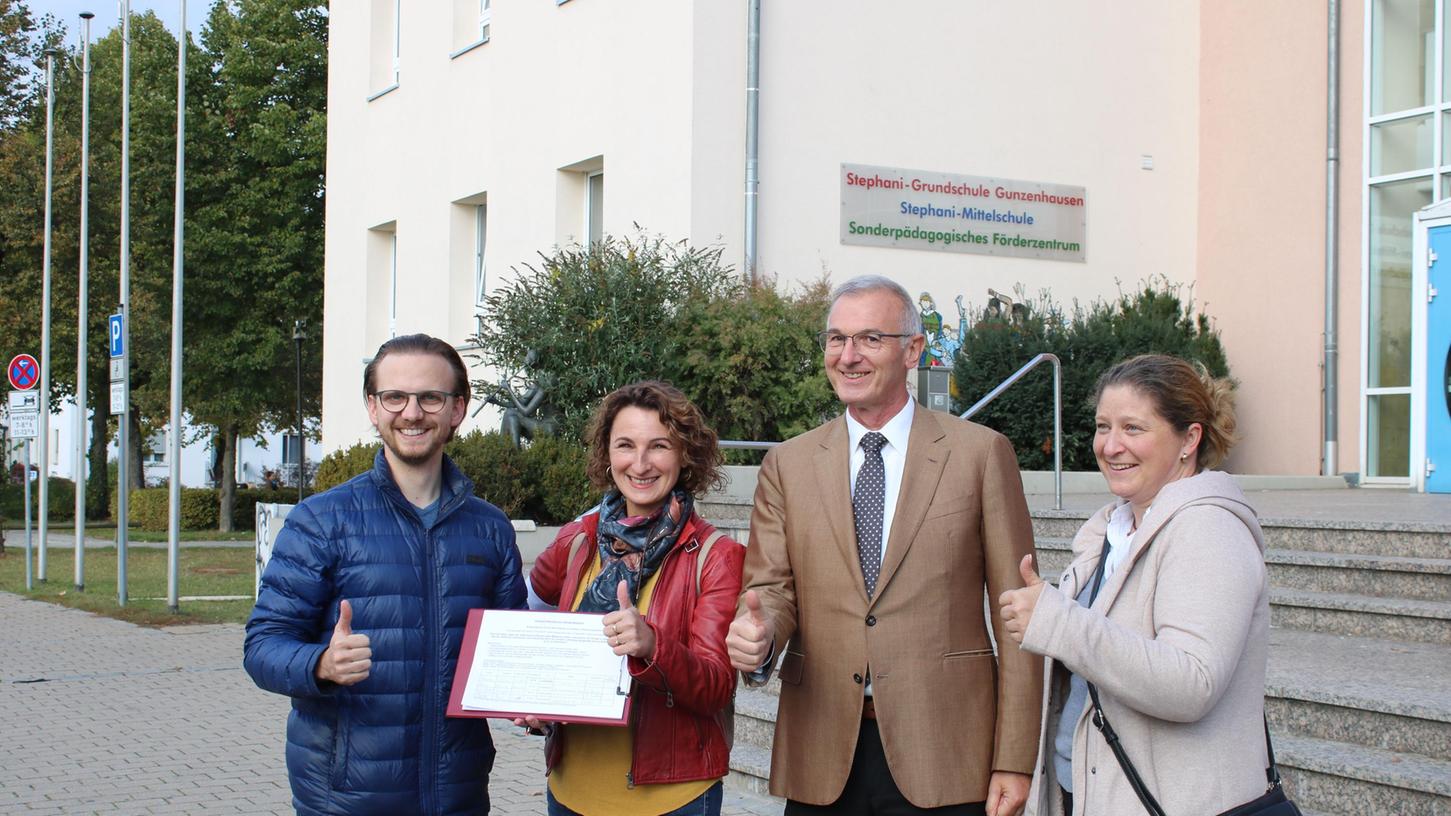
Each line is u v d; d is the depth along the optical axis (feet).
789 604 11.11
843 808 10.87
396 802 10.36
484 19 54.13
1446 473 37.09
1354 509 29.73
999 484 10.87
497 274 51.08
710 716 10.78
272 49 90.02
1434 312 37.27
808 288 39.11
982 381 39.78
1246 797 8.86
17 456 143.23
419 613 10.59
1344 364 43.83
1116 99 47.09
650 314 38.24
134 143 89.10
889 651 10.65
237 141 92.43
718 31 40.91
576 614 10.33
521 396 38.88
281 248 89.92
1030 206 45.29
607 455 11.32
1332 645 19.77
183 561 65.51
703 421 11.22
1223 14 47.98
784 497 11.38
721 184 40.93
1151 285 47.67
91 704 27.68
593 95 45.32
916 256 43.34
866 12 42.65
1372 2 43.45
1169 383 9.64
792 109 41.57
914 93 43.37
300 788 10.47
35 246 78.38
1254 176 46.85
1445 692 16.20
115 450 148.05
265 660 10.06
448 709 10.14
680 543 10.88
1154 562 9.18
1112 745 9.14
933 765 10.52
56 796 20.34
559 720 9.96
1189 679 8.50
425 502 11.02
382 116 59.67
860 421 11.32
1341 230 43.98
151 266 89.20
